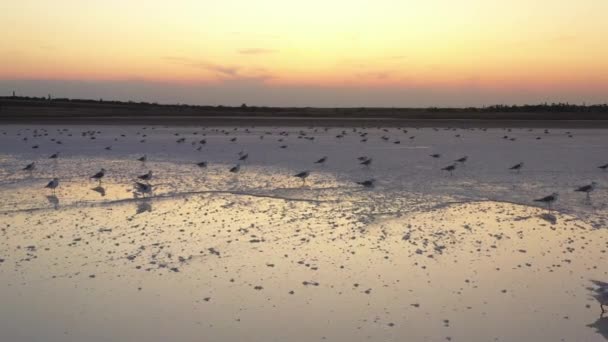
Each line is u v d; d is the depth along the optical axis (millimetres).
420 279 13148
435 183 27297
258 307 11578
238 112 126438
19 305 11656
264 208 21266
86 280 13070
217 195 24172
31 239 16609
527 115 106625
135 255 14961
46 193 24766
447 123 90000
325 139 58969
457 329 10594
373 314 11250
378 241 16312
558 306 11625
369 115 116250
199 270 13750
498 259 14633
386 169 32969
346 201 22609
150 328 10633
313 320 10984
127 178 29719
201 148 46312
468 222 18797
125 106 141375
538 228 17953
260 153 43531
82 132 67500
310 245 15906
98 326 10703
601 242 16250
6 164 36000
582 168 33156
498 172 31406
